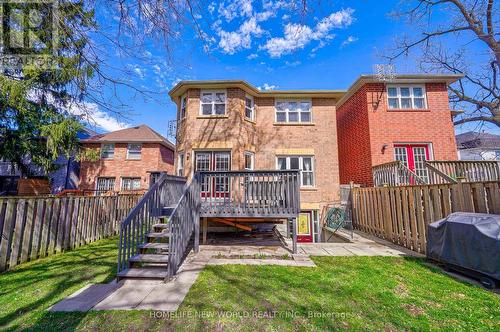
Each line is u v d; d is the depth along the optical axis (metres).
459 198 5.12
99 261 5.44
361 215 9.56
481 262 3.94
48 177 17.20
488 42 10.83
